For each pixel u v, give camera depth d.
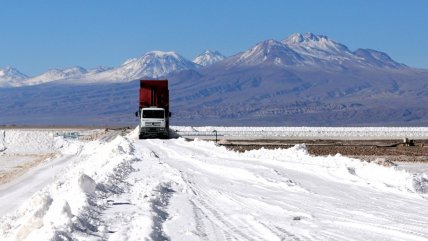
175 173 36.81
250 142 93.88
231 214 22.78
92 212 20.98
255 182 33.72
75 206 21.48
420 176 34.31
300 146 57.47
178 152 58.78
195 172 39.28
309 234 19.05
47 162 74.62
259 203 25.83
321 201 26.70
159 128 88.25
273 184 32.69
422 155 69.62
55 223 18.09
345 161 44.91
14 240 18.56
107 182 28.61
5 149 103.38
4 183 57.84
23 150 101.44
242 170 38.19
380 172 36.34
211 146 66.50
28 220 19.16
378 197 28.27
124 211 21.73
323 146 84.75
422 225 20.77
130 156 49.47
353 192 29.94
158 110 88.62
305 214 22.67
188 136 108.56
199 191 29.62
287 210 23.86
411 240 18.23
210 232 19.27
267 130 142.12
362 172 37.75
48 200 22.66
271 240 18.17
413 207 25.22
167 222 20.81
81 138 123.38
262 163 44.84
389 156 68.19
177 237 18.45
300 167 40.84
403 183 33.16
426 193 31.97
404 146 85.75
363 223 21.05
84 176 25.39
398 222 21.34
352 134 120.75
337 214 23.08
